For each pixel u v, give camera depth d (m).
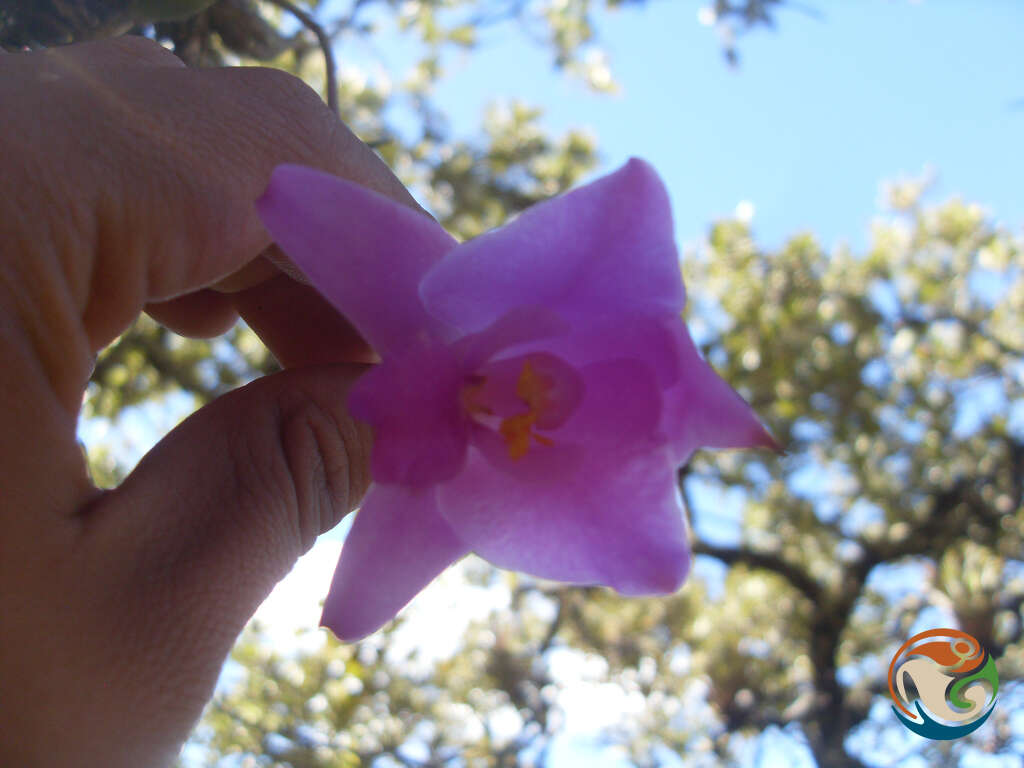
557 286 0.13
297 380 0.15
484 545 0.13
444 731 0.57
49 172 0.13
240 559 0.14
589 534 0.13
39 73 0.14
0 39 0.19
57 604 0.12
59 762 0.12
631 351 0.13
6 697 0.12
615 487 0.13
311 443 0.15
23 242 0.13
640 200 0.12
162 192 0.14
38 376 0.13
